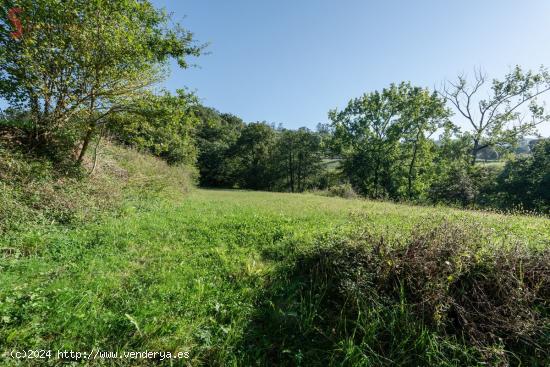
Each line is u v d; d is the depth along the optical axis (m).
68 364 2.27
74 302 2.95
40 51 7.04
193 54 9.12
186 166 26.94
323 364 2.55
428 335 2.65
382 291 3.15
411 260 3.21
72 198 6.37
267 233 5.82
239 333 2.79
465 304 2.92
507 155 24.16
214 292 3.46
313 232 5.41
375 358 2.57
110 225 5.85
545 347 2.61
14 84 7.26
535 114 21.95
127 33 7.60
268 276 3.98
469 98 24.33
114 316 2.78
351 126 33.28
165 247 4.92
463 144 25.50
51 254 4.16
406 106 29.48
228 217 7.52
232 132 54.28
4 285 3.08
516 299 2.85
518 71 21.69
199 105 9.26
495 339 2.69
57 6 6.62
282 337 2.84
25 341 2.40
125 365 2.33
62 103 7.85
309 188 46.88
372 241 3.70
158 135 10.68
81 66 7.38
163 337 2.62
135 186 10.96
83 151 8.97
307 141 46.88
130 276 3.74
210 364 2.44
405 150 30.47
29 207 5.52
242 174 47.97
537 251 3.44
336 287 3.46
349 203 13.32
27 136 8.34
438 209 9.80
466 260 3.08
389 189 31.48
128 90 8.23
